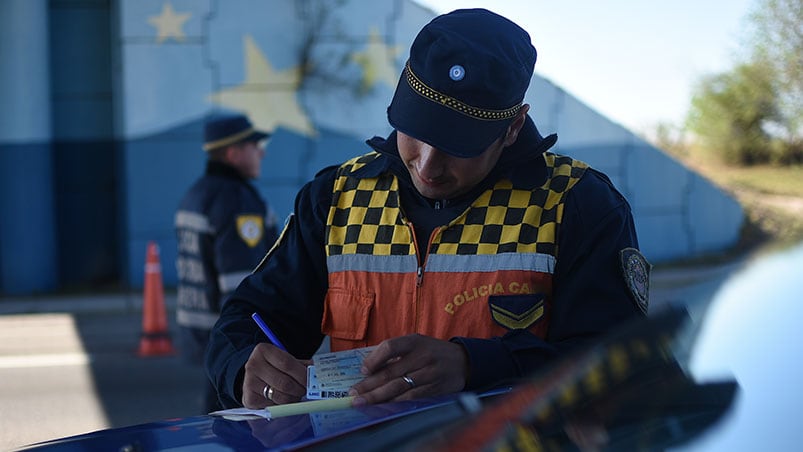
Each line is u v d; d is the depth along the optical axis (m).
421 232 2.11
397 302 2.10
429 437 1.47
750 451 1.21
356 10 9.66
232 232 3.93
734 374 1.31
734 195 12.09
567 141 10.35
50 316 8.62
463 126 1.92
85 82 9.88
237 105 9.61
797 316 1.34
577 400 1.38
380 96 9.76
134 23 9.40
